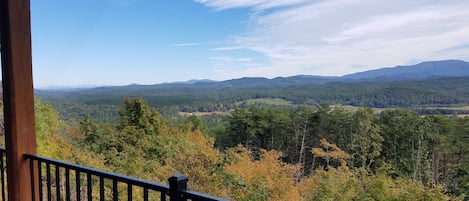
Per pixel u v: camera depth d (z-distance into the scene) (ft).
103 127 38.06
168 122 44.24
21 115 6.38
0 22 6.29
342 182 28.14
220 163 26.55
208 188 23.93
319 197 27.84
